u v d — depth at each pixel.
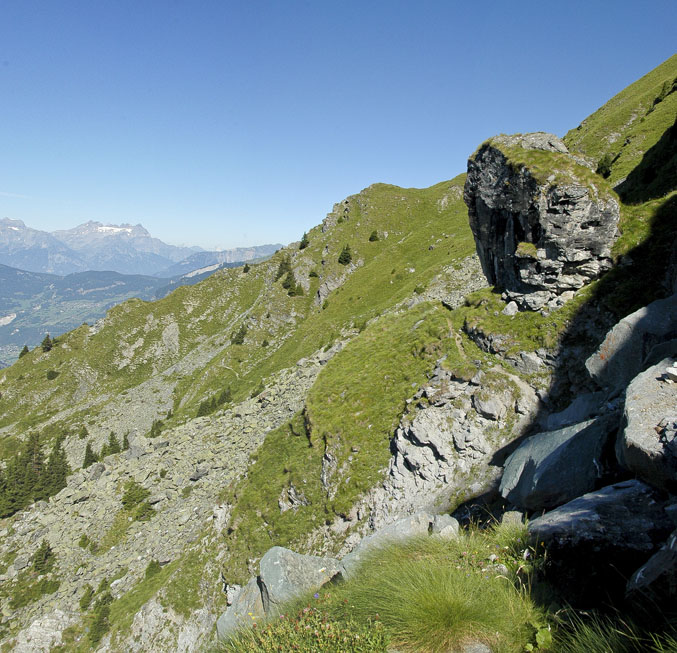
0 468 95.31
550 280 24.88
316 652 6.48
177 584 32.62
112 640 33.44
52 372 134.50
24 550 59.28
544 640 5.59
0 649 44.62
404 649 6.06
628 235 23.61
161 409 113.44
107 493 62.97
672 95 77.88
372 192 152.50
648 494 6.45
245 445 54.78
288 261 150.88
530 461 10.77
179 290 157.12
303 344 93.00
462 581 6.99
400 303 68.25
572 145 96.06
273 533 28.58
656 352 10.01
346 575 9.49
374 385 31.69
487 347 26.56
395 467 25.31
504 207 27.06
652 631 4.80
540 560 6.80
